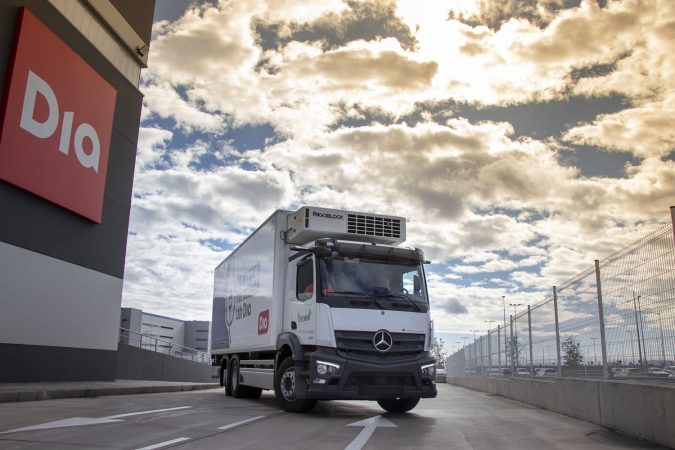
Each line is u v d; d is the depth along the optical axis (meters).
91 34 19.64
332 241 11.16
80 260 18.91
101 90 19.81
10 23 15.80
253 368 14.52
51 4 17.41
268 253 13.03
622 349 9.90
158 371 28.17
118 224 21.22
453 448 7.25
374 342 10.63
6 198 15.67
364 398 10.43
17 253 16.06
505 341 20.27
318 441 7.60
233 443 7.25
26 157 16.02
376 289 11.12
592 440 8.22
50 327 17.38
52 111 17.16
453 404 15.74
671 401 7.48
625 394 9.03
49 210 17.42
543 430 9.38
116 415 10.12
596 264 11.23
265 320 12.80
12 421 8.92
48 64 17.02
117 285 21.00
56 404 12.09
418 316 11.23
